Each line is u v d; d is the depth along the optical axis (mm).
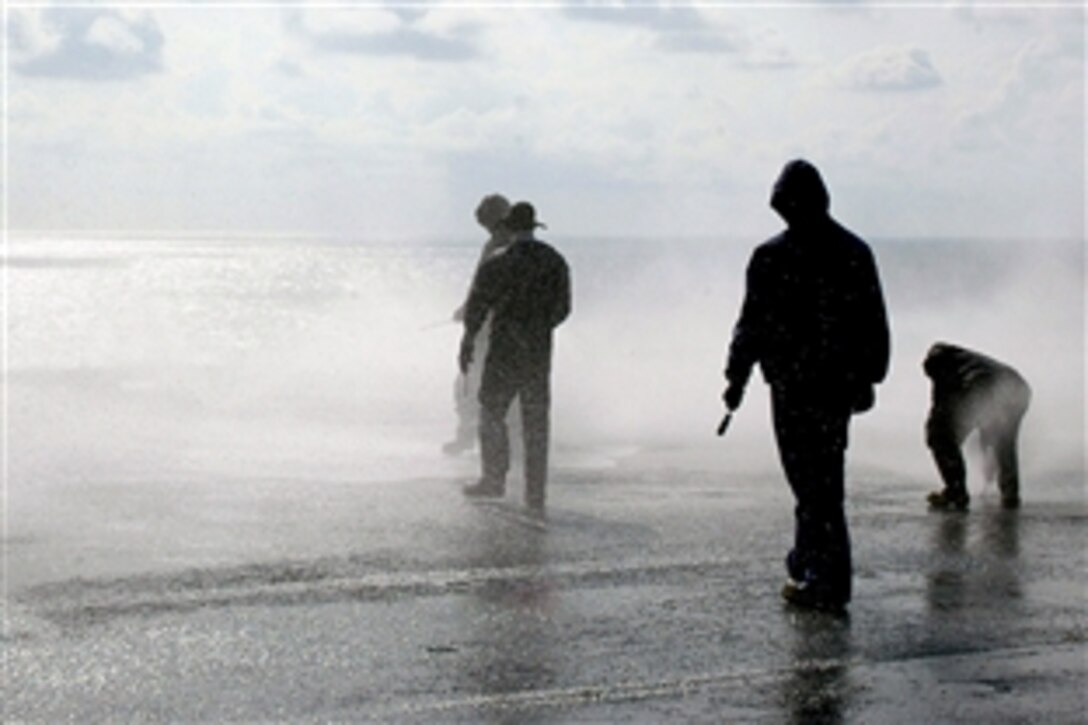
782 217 7840
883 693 6121
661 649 6762
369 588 7863
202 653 6609
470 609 7449
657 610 7480
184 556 8617
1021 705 5961
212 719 5719
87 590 7754
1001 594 7930
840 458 7656
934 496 10664
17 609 7344
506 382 10555
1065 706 5953
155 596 7637
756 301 7758
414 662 6508
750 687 6188
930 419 10602
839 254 7723
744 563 8602
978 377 10375
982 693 6125
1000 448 10641
